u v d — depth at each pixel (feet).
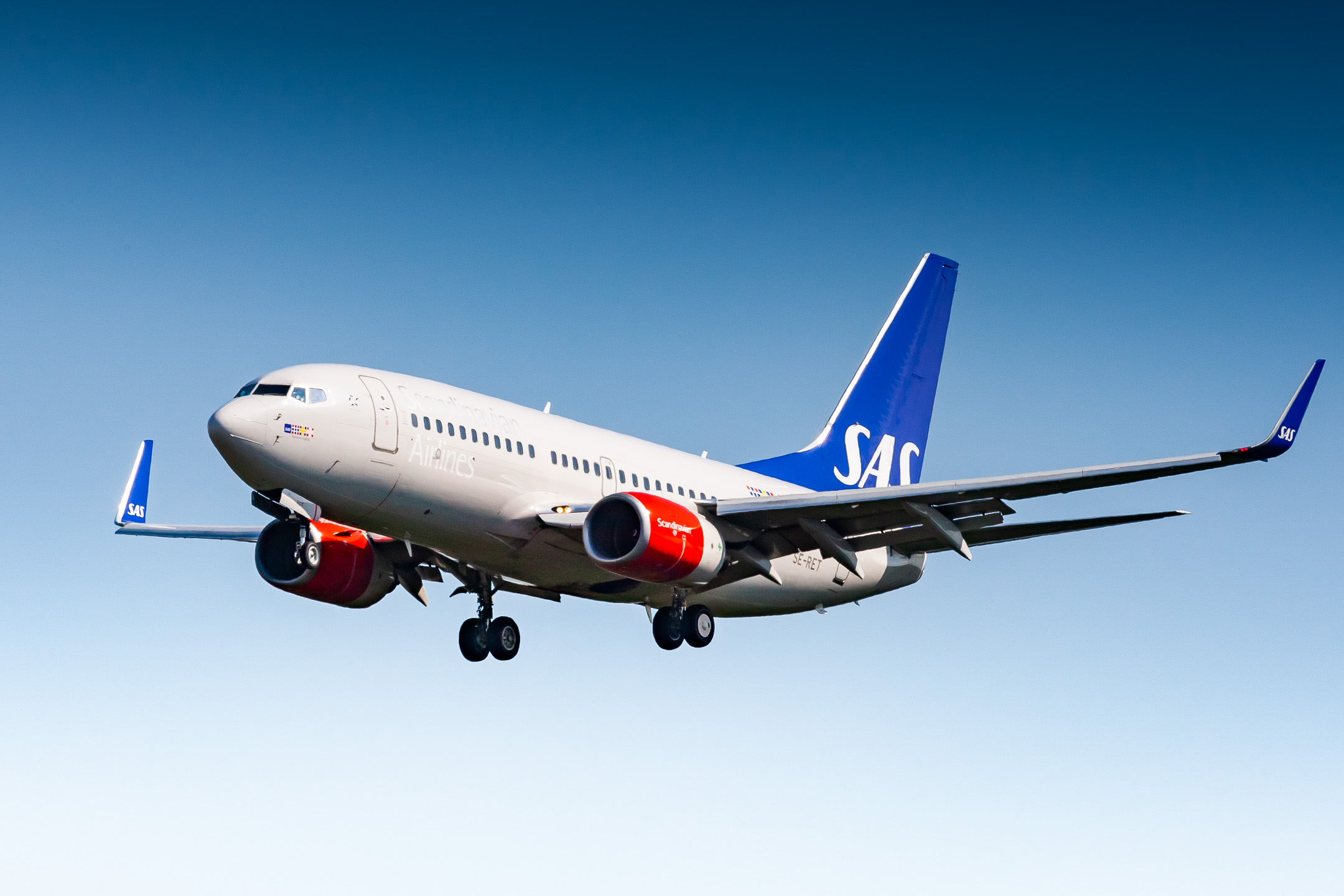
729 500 279.69
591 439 285.64
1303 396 215.92
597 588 286.87
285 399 238.68
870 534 276.82
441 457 252.21
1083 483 241.35
